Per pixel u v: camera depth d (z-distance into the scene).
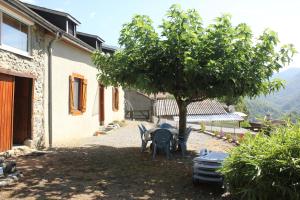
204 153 7.05
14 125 10.07
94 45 17.41
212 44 8.51
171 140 9.72
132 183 6.74
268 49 8.45
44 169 7.56
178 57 8.53
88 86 15.05
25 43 9.79
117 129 17.59
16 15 8.90
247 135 5.02
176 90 9.38
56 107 11.83
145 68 8.91
